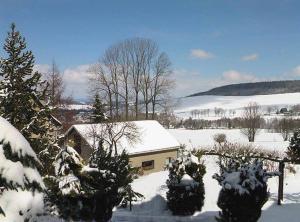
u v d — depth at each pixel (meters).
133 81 61.69
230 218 10.41
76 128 34.03
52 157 12.13
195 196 13.39
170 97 63.84
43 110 12.79
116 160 10.82
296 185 16.59
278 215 12.00
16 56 12.77
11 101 12.49
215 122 133.75
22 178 5.06
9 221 4.86
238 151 30.25
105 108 49.91
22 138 5.24
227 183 10.26
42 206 5.28
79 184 9.78
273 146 56.72
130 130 37.59
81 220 10.02
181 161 13.86
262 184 10.34
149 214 13.71
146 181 16.86
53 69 43.88
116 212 13.91
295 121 101.81
